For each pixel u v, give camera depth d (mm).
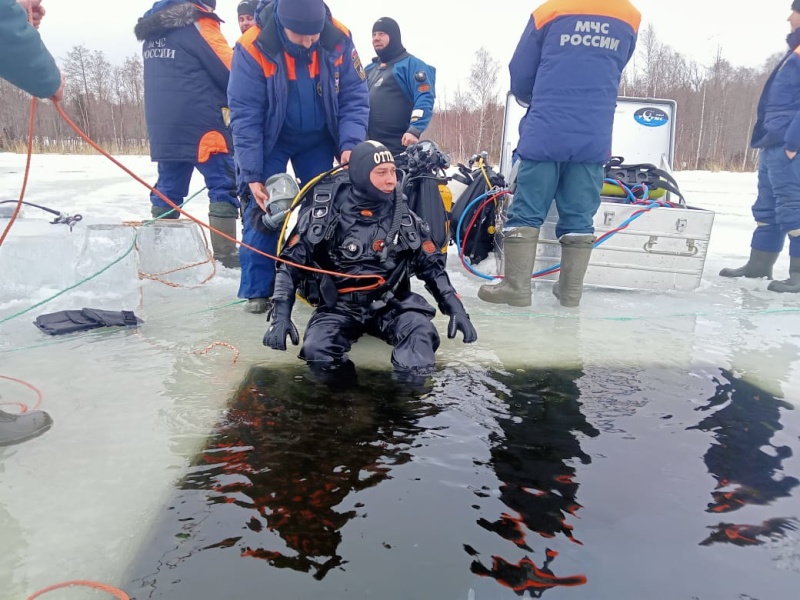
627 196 4316
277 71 3258
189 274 4199
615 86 3494
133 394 2256
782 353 2867
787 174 4094
